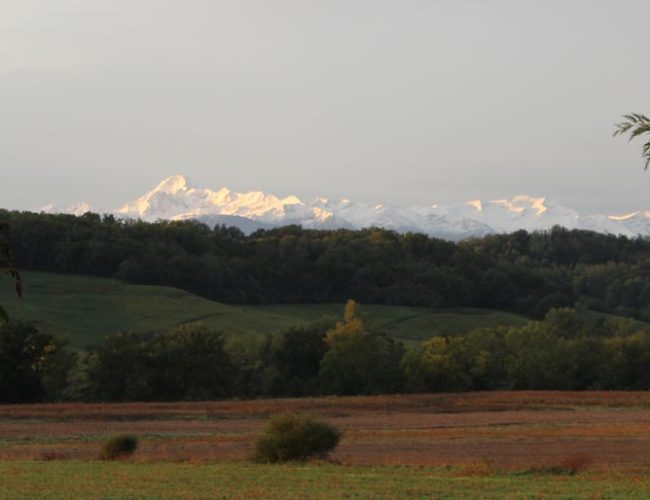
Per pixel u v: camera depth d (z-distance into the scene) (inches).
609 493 2578.7
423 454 3902.6
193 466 3309.5
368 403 7632.9
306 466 3321.9
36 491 2581.2
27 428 5506.9
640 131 1929.1
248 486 2719.0
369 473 3100.4
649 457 3757.4
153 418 6314.0
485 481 2847.0
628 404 7603.4
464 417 6392.7
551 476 3029.0
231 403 7608.3
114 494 2529.5
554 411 6988.2
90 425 5723.4
